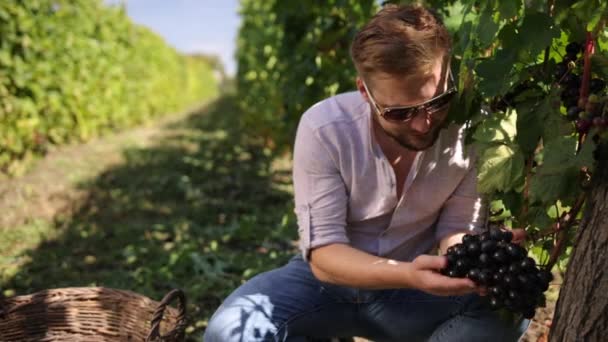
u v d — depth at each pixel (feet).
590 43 5.18
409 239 7.10
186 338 10.50
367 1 13.12
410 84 5.53
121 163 28.66
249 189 22.59
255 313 6.95
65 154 30.50
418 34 5.48
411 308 7.11
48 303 8.84
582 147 5.14
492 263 5.35
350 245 7.11
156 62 64.08
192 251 14.73
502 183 5.91
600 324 5.10
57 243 16.25
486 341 6.72
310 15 15.21
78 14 33.37
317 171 6.70
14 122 24.32
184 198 21.71
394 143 6.48
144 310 8.57
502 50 5.63
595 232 5.12
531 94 5.78
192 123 52.90
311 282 7.23
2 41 23.62
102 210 19.77
